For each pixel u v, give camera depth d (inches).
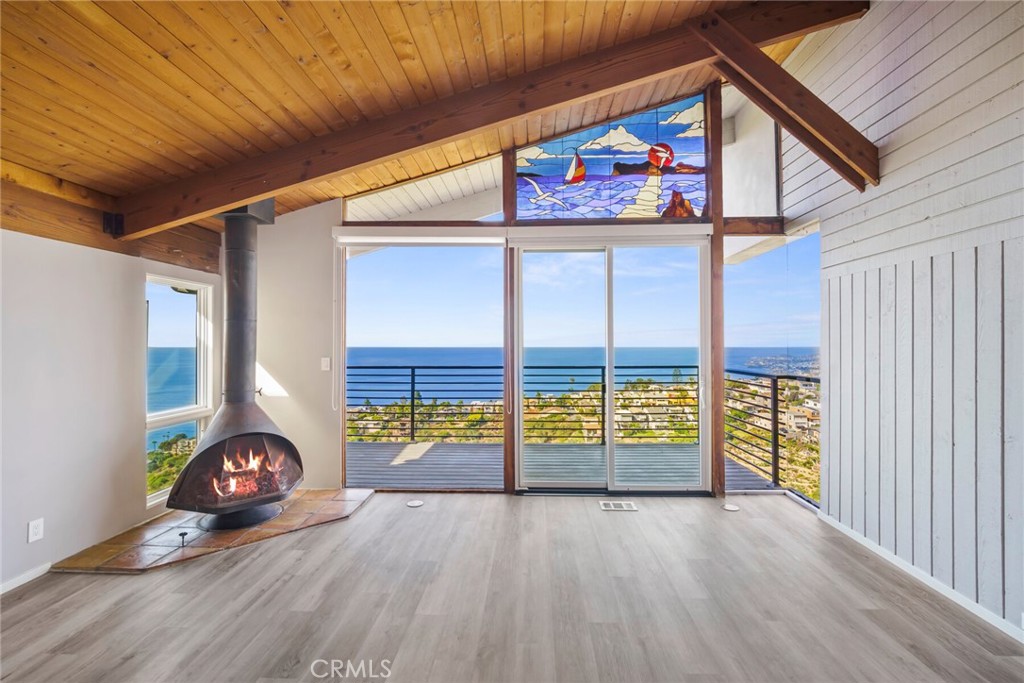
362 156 120.2
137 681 72.9
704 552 117.7
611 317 165.6
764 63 119.1
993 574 88.4
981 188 91.1
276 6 79.3
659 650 80.2
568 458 167.3
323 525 135.6
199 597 97.1
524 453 167.6
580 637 83.7
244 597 97.2
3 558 98.8
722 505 151.6
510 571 107.9
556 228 161.8
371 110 115.9
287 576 105.9
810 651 80.0
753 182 167.6
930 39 102.6
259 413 141.2
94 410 120.0
